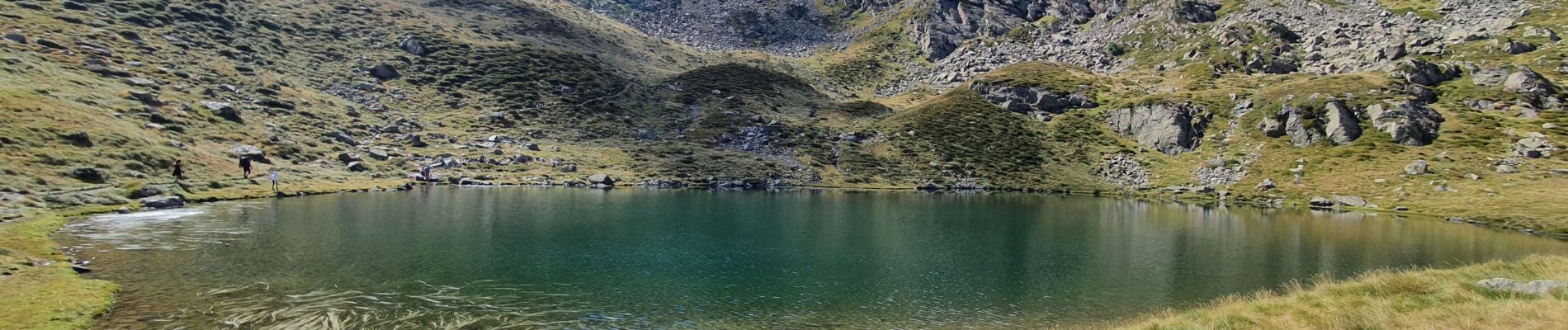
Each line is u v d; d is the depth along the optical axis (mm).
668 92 149125
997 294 35219
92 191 54062
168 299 28094
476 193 80688
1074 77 162125
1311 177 101938
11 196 47750
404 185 82812
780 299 33125
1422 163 95562
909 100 168000
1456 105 118062
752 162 116312
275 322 25641
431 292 31656
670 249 46125
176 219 50219
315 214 55531
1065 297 34656
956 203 87500
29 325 22859
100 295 27781
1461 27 160125
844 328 28469
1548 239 58562
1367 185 94875
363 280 33250
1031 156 124938
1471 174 92188
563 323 27656
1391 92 121062
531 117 124312
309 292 30469
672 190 96438
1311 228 65250
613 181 100250
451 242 45281
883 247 49812
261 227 47875
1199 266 43938
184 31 116188
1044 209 81750
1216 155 118688
